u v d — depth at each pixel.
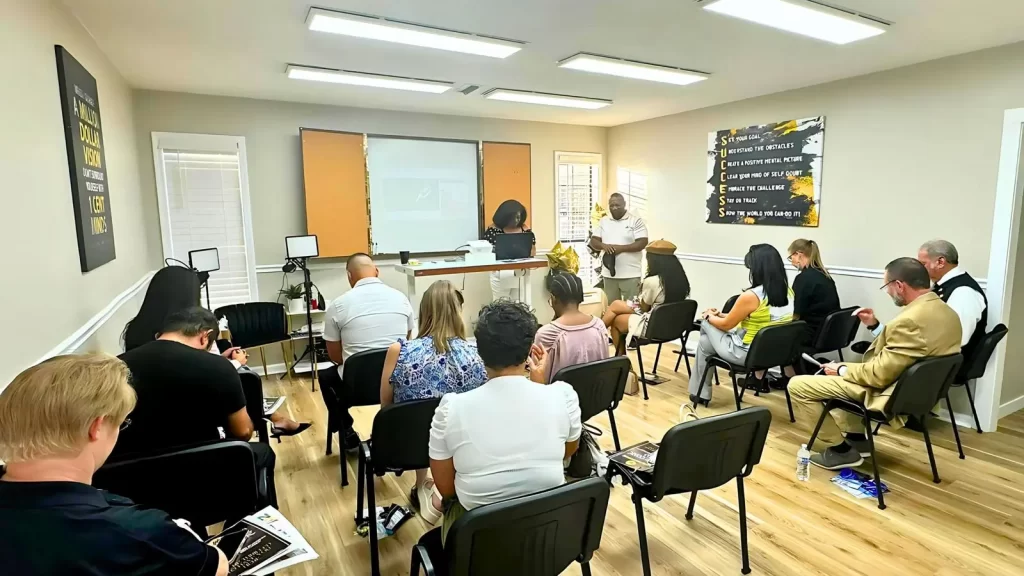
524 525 1.28
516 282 5.31
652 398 4.01
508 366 1.40
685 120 5.37
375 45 3.04
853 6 2.55
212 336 2.09
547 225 6.11
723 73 3.83
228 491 1.58
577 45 3.11
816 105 4.22
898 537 2.27
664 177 5.68
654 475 1.77
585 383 2.45
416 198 5.26
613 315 4.03
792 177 4.45
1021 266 3.45
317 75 3.70
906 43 3.15
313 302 4.69
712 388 4.09
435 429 1.41
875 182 3.91
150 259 4.10
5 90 1.62
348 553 2.22
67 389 0.88
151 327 2.59
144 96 4.07
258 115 4.51
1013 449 3.09
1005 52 3.18
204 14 2.52
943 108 3.49
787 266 4.55
